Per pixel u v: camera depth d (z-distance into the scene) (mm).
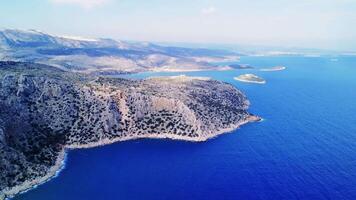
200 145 184375
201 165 158500
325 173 149500
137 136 193750
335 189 135250
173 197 130500
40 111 185250
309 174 148375
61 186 138875
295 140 192750
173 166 157500
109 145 182750
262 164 159375
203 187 138000
